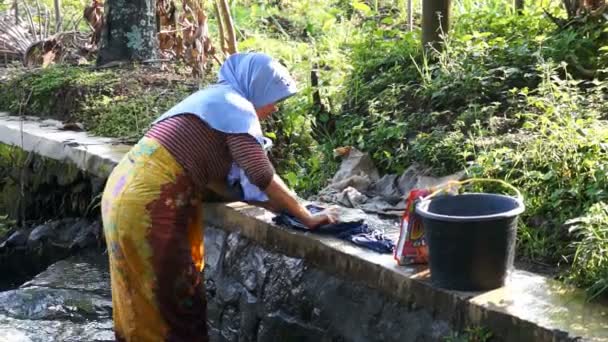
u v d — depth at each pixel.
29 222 7.43
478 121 5.21
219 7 7.70
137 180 3.85
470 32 7.15
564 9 7.19
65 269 6.25
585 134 4.62
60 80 8.16
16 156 7.50
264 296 4.66
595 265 3.65
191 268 3.96
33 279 6.12
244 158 3.88
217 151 3.91
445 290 3.66
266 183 3.97
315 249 4.35
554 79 5.43
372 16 10.30
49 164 7.06
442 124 5.69
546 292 3.61
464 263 3.59
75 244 6.81
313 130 6.21
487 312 3.47
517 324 3.37
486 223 3.52
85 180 6.77
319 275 4.34
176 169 3.86
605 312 3.40
